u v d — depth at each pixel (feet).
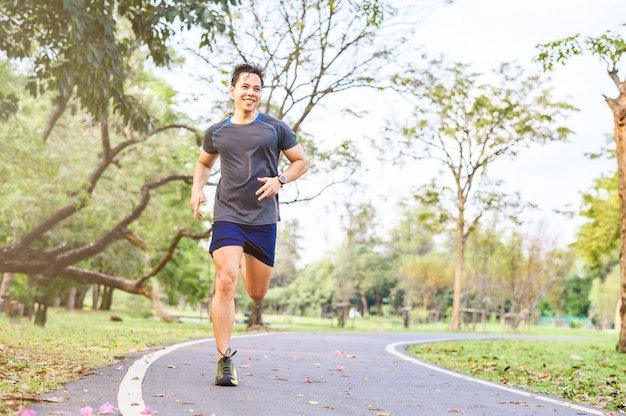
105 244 72.54
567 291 278.26
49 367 17.48
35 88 37.47
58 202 65.57
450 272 189.57
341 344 40.27
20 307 56.75
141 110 40.09
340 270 153.79
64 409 11.94
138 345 27.40
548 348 48.26
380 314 245.45
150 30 34.65
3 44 36.91
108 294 142.61
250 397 14.67
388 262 213.87
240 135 16.48
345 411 13.85
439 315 231.30
